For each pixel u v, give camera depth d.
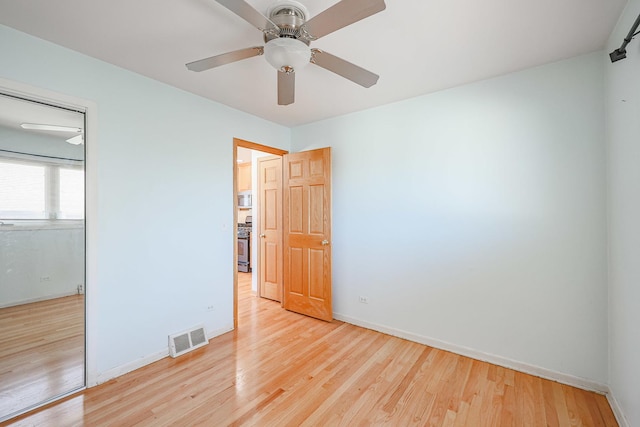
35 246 1.94
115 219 2.16
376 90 2.61
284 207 3.65
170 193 2.51
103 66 2.10
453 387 2.02
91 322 2.02
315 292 3.36
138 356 2.28
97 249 2.06
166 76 2.33
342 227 3.29
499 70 2.23
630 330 1.56
